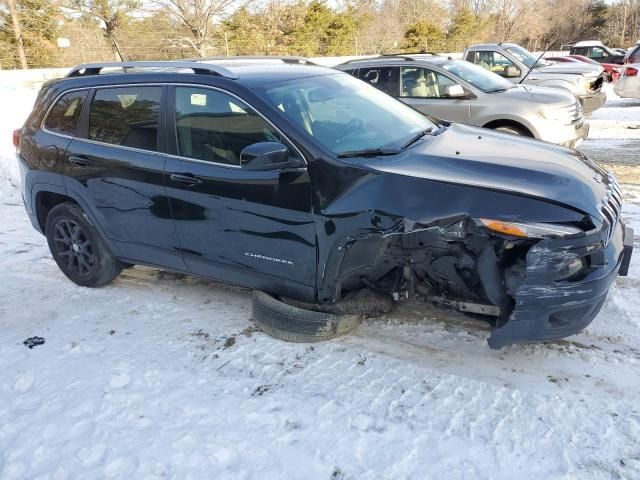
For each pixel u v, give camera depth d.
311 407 3.13
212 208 3.79
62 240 4.88
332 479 2.63
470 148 3.73
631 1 53.16
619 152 9.39
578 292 2.99
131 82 4.21
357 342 3.78
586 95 12.62
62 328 4.18
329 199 3.35
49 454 2.87
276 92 3.77
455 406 3.09
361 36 38.09
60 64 29.91
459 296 3.45
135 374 3.52
